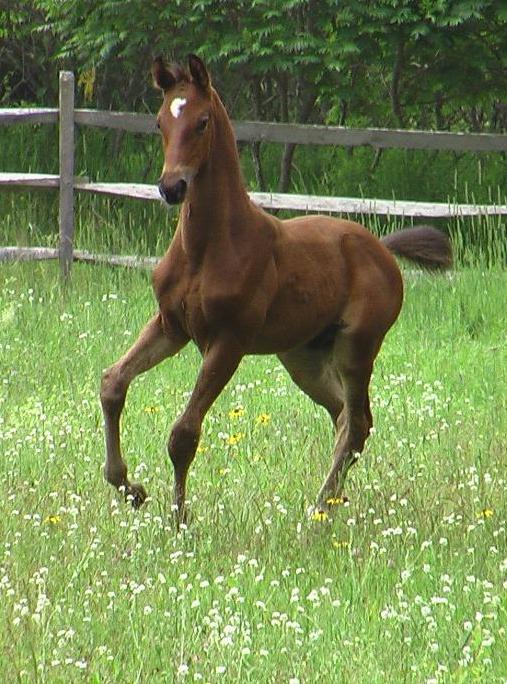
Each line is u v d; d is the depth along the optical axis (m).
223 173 10.38
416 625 8.15
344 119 24.50
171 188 9.87
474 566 9.39
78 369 14.84
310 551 9.69
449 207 20.06
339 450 11.48
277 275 10.77
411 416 13.36
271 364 15.41
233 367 10.58
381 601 8.72
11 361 14.88
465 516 10.52
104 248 19.80
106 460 10.47
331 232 11.51
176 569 9.14
